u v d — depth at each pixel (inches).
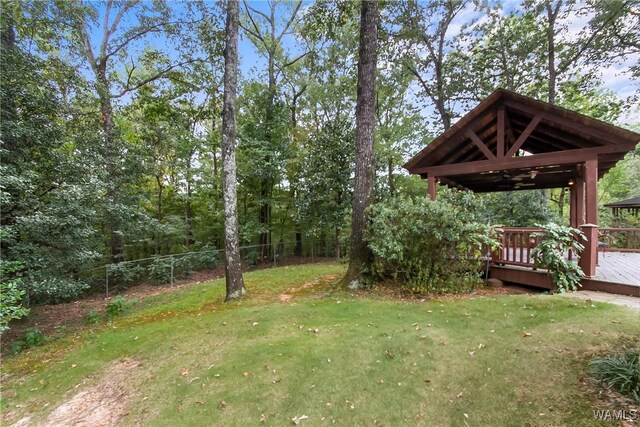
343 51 500.1
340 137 440.5
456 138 293.7
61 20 294.2
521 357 118.3
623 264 262.5
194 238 535.2
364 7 254.4
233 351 149.4
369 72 252.8
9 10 244.4
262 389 116.4
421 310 188.5
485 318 164.1
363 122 254.2
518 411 90.4
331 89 498.9
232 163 257.4
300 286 288.4
